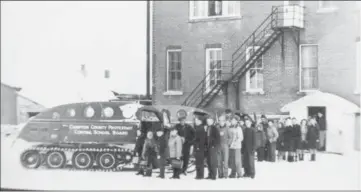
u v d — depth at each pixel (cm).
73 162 1980
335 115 2442
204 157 1817
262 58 2698
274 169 2031
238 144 1848
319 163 2148
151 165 1898
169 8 2848
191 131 1841
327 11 2580
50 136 2031
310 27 2622
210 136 1805
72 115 2039
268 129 2220
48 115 2058
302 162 2212
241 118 2153
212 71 2778
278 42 2673
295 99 2622
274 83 2664
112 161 1964
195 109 2077
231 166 1862
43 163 2005
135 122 1986
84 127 2019
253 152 1867
